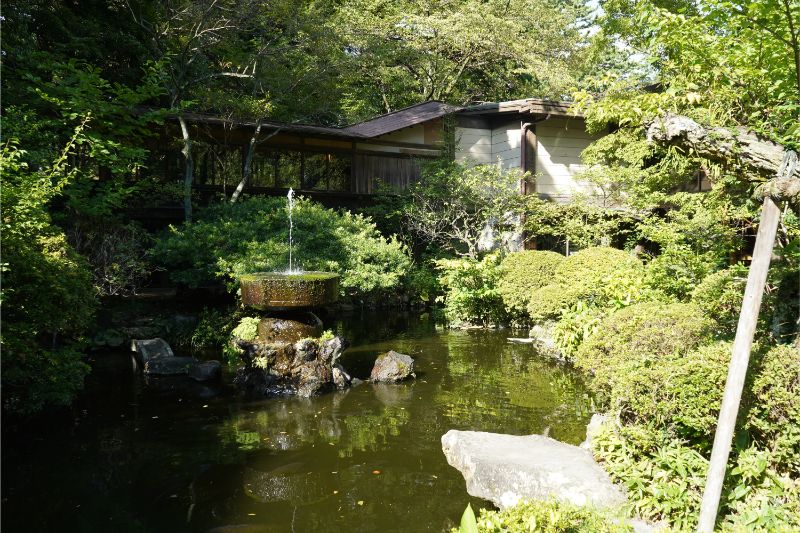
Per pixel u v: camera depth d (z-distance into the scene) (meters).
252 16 14.44
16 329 5.71
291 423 6.66
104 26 14.49
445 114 17.95
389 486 4.99
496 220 16.55
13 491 4.86
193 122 15.02
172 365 9.00
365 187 17.73
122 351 10.41
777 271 5.09
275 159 16.50
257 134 15.18
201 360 9.74
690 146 4.63
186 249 11.07
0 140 7.61
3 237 5.42
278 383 7.97
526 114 16.75
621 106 4.93
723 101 5.93
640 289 8.64
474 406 7.22
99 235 10.77
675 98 4.95
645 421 4.54
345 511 4.55
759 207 6.55
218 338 10.72
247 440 6.11
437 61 24.03
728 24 5.46
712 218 8.11
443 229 16.83
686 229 8.82
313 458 5.61
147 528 4.27
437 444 5.96
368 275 11.61
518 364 9.45
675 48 6.21
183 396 7.79
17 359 5.95
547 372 8.91
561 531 3.49
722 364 4.09
